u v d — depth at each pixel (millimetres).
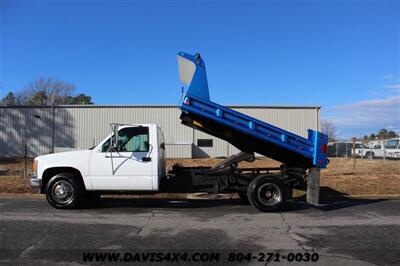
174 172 12414
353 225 9930
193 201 13852
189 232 9141
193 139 46062
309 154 12180
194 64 11938
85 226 9664
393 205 13156
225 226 9781
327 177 18766
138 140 11930
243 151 12844
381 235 8906
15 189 16500
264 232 9172
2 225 9711
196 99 11797
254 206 11773
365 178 18406
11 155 46250
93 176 11812
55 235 8773
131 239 8508
